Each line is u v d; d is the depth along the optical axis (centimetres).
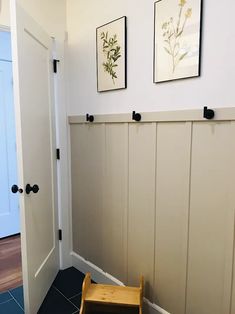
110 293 177
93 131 215
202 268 152
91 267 231
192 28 142
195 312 158
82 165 230
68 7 227
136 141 182
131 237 193
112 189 204
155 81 164
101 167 212
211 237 146
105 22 194
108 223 211
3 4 195
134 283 195
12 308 198
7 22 198
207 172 145
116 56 187
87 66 214
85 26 212
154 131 169
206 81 140
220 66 133
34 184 185
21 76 164
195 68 143
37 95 191
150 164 174
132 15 175
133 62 177
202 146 145
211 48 136
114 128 197
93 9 203
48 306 198
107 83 197
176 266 166
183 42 147
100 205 217
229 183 135
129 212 192
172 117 157
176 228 163
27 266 174
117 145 196
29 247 177
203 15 137
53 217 229
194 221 153
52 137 223
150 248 180
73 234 251
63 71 231
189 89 148
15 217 328
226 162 136
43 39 199
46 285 210
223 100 134
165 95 161
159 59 160
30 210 178
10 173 319
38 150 194
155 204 174
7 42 302
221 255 142
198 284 155
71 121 235
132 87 180
